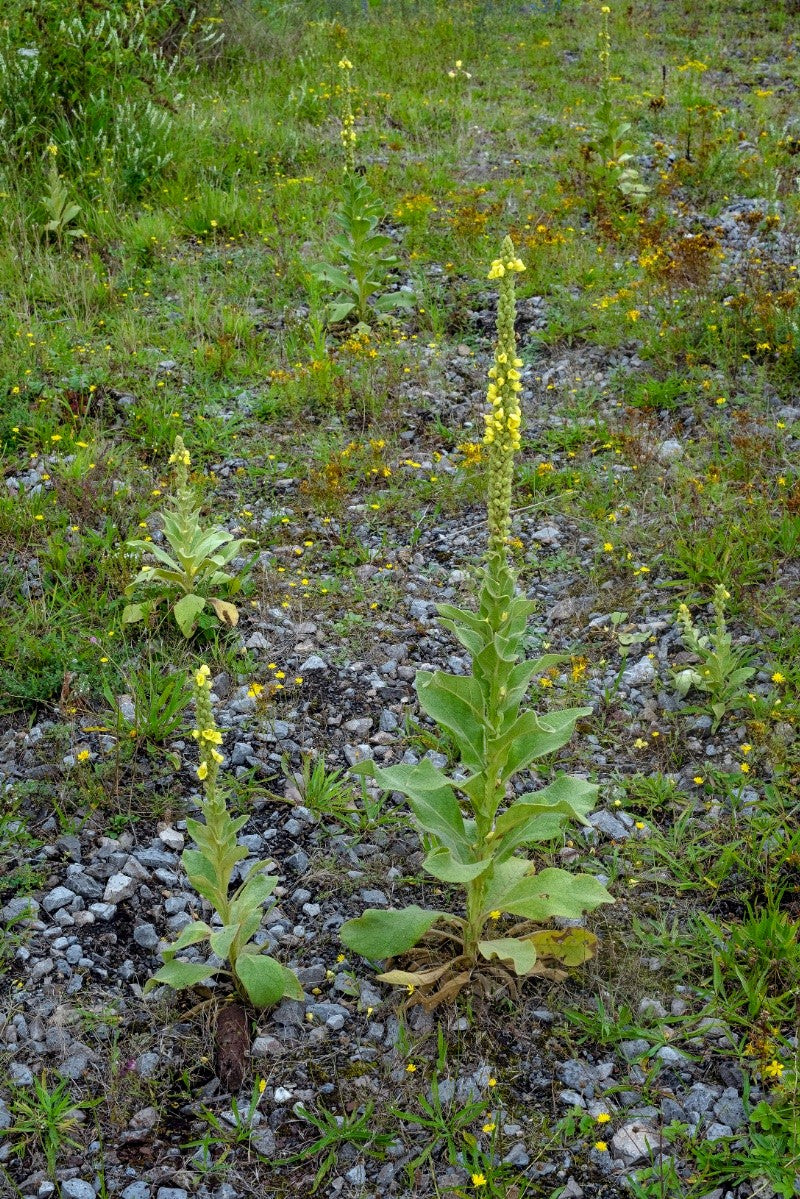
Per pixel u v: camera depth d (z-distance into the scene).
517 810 2.40
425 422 4.35
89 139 6.43
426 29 9.75
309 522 3.85
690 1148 2.25
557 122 7.54
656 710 3.12
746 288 4.82
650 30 9.77
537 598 3.51
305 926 2.65
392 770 2.53
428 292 5.22
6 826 2.81
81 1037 2.44
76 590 3.50
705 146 6.34
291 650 3.35
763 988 2.45
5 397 4.27
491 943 2.47
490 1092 2.35
